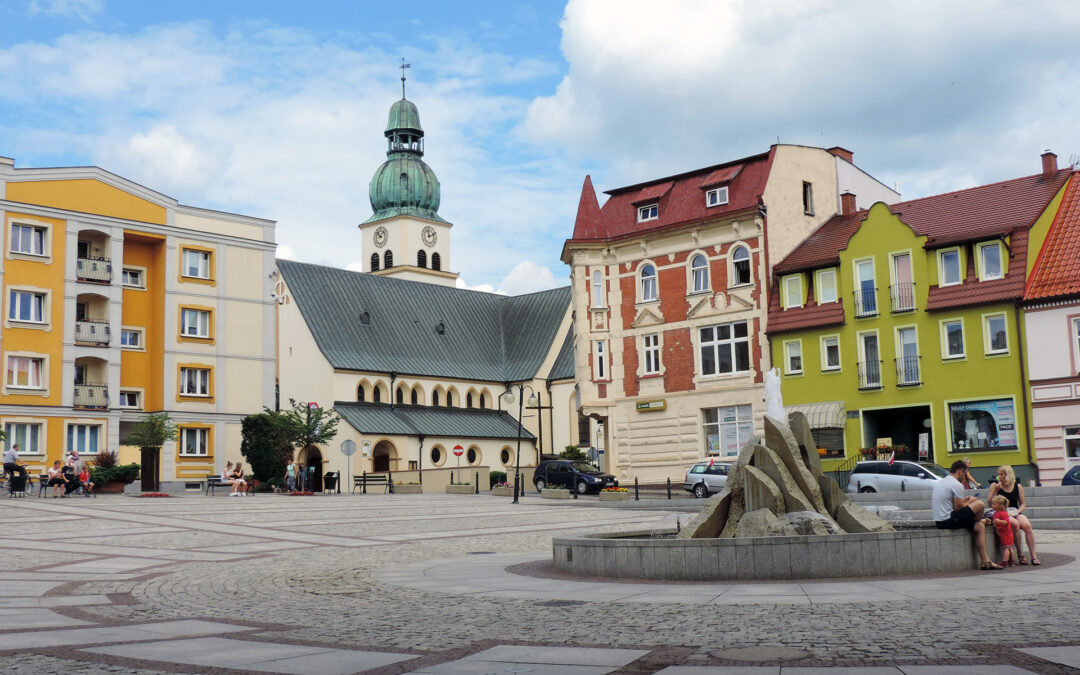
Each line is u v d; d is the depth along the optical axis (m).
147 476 59.19
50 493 49.75
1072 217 44.53
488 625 12.20
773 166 52.09
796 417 19.59
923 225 47.78
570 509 40.44
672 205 54.97
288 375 82.94
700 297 52.91
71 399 57.59
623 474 54.94
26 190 56.94
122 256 60.62
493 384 92.25
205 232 64.19
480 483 68.75
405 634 11.64
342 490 75.62
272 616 13.42
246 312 65.75
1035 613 11.95
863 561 15.92
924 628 11.07
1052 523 26.78
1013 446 42.97
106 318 59.72
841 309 48.34
